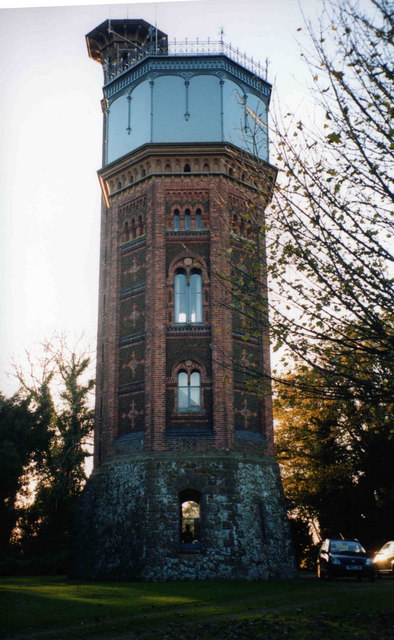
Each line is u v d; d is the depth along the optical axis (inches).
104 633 549.0
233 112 1371.8
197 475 1141.7
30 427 1619.1
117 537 1145.4
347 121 546.3
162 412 1190.9
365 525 1579.7
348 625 586.2
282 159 584.4
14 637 530.6
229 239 1259.8
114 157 1418.6
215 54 1382.9
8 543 1606.8
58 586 977.5
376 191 551.2
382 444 1453.0
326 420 1560.0
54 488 1686.8
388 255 542.0
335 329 570.9
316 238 559.8
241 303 645.3
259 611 685.9
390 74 527.2
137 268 1317.7
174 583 1010.7
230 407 1193.4
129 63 1520.7
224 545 1095.0
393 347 538.6
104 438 1264.8
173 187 1321.4
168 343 1237.1
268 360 1277.1
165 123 1349.7
